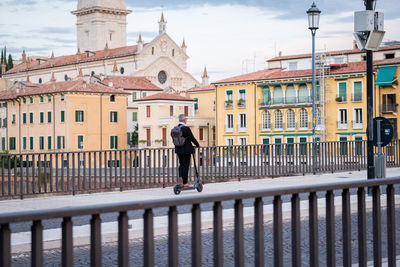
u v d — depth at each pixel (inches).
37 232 143.6
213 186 693.9
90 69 4881.9
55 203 552.1
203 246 363.6
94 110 3422.7
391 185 224.2
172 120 3376.0
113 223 428.8
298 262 193.5
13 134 3762.3
